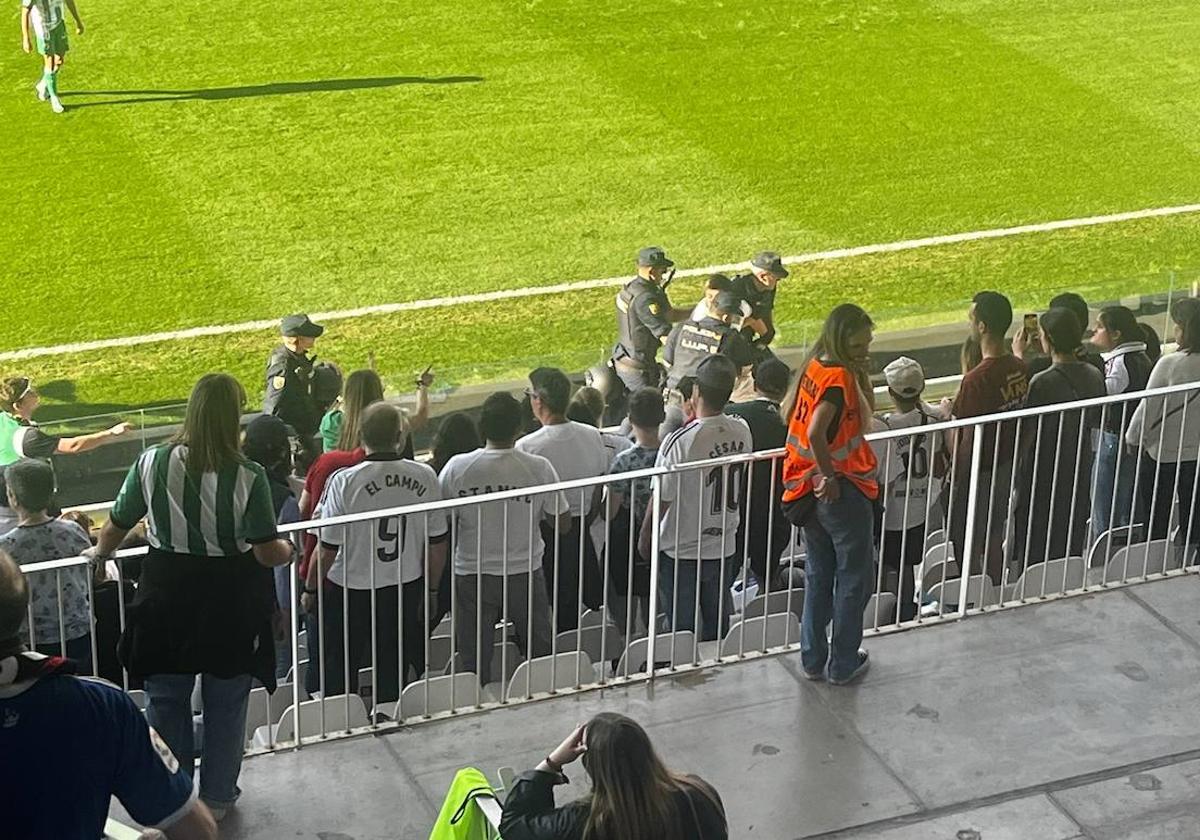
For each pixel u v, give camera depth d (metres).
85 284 13.84
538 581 6.84
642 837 4.23
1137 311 11.55
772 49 18.61
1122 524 7.95
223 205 15.08
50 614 6.08
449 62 17.89
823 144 16.81
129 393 12.48
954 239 15.32
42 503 6.16
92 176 15.39
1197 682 6.66
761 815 5.80
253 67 17.53
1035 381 7.68
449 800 4.85
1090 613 7.09
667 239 15.05
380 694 6.61
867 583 6.34
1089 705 6.48
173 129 16.23
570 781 5.99
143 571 5.32
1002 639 6.89
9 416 9.50
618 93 17.50
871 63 18.48
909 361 7.36
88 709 3.37
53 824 3.36
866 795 5.93
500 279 14.30
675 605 6.67
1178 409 7.59
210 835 3.57
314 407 9.63
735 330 10.47
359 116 16.72
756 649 6.74
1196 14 20.00
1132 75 18.56
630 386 10.70
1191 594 7.25
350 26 18.50
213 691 5.46
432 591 6.52
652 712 6.36
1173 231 15.59
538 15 18.94
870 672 6.62
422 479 6.34
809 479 6.19
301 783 5.88
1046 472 7.72
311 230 14.80
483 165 16.02
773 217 15.52
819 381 6.03
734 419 6.87
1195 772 6.11
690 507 6.73
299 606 6.75
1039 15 19.81
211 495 5.15
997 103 17.83
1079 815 5.86
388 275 14.25
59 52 16.19
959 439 7.39
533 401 7.21
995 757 6.16
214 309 13.63
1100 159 16.86
